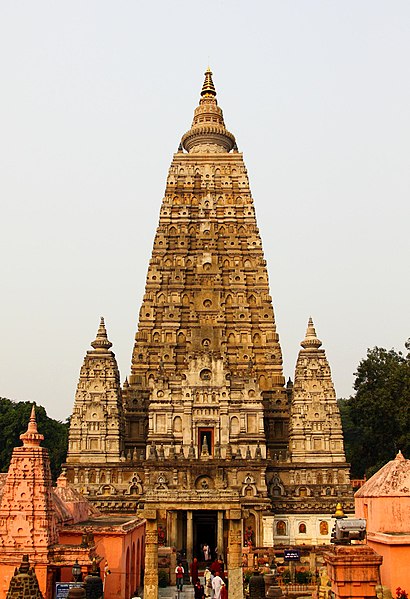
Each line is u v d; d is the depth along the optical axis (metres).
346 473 104.50
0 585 44.97
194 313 117.38
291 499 100.94
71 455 106.25
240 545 59.34
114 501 100.69
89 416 107.94
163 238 122.56
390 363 122.88
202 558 91.88
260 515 96.44
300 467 104.25
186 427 105.50
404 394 113.06
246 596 59.47
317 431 107.00
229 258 121.94
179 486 98.94
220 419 105.88
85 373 110.38
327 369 110.50
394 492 45.00
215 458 101.25
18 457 47.47
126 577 57.22
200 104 140.62
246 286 120.00
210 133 133.62
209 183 127.06
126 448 111.62
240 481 99.06
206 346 114.25
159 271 120.25
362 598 33.16
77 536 53.97
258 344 116.62
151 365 115.06
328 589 43.78
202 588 59.88
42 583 44.97
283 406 112.94
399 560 40.84
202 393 107.19
